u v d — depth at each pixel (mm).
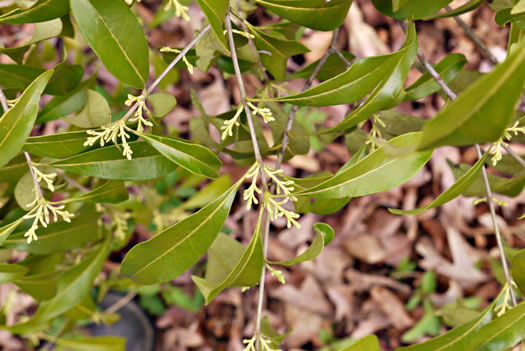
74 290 840
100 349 1079
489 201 708
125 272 646
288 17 647
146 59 642
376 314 2244
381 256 2271
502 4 760
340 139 2318
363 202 2320
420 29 2328
